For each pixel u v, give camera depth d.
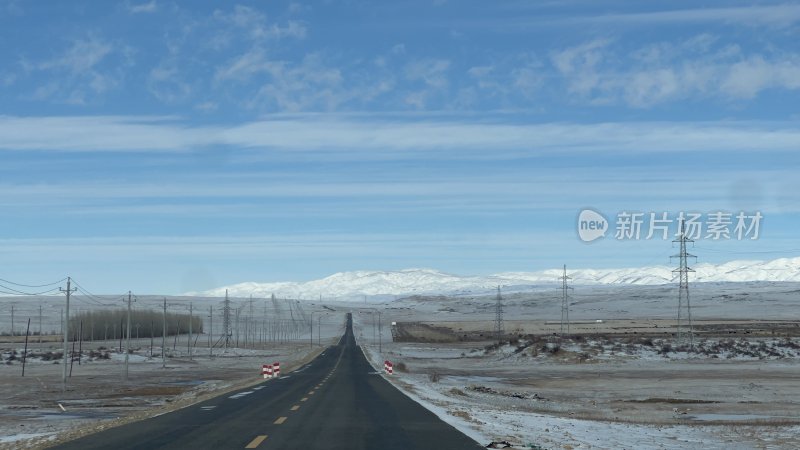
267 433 22.98
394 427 24.83
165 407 35.31
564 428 30.92
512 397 55.75
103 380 76.56
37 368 102.44
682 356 104.88
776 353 104.44
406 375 77.25
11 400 52.31
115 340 180.12
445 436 22.34
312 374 75.25
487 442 20.94
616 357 105.44
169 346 166.12
